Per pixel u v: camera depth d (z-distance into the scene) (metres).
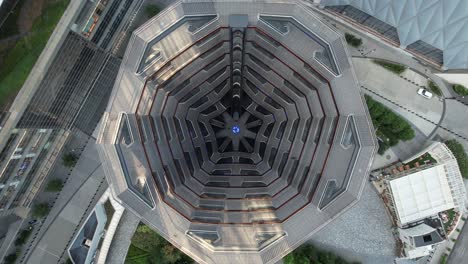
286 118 39.41
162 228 29.16
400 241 44.50
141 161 29.58
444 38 40.19
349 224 45.78
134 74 28.69
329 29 27.58
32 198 45.38
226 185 38.78
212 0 27.31
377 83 46.31
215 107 43.31
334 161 28.53
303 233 28.64
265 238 29.19
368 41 46.22
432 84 45.78
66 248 47.06
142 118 30.66
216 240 29.16
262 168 41.38
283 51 29.97
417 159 43.34
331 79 28.42
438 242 41.31
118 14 42.16
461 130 46.16
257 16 27.56
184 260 44.56
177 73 32.25
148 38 28.09
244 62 34.94
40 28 34.22
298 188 31.86
